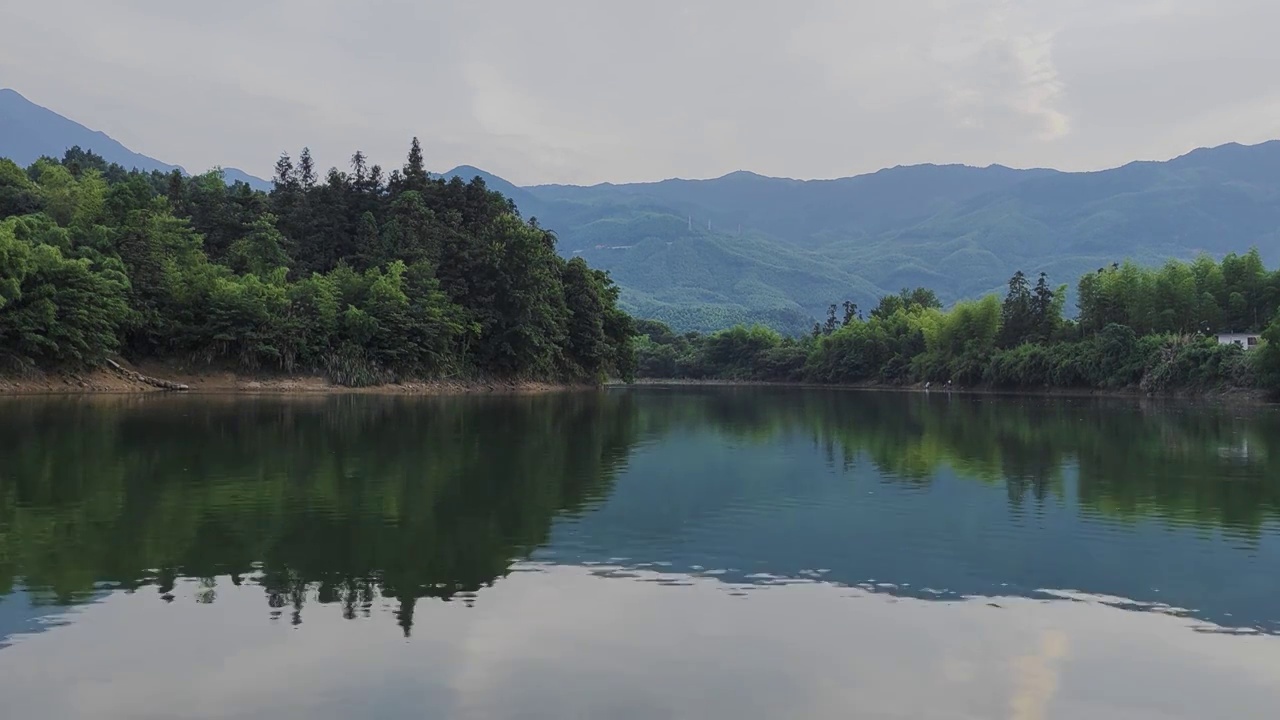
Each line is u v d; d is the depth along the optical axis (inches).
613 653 474.0
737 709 404.8
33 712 393.4
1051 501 938.7
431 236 4244.6
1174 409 2844.5
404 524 783.1
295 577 608.1
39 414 1861.5
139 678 431.2
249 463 1149.7
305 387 3299.7
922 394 4559.5
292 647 475.2
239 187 4879.4
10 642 478.0
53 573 608.4
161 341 3179.1
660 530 775.1
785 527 794.2
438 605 552.1
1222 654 481.4
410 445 1414.9
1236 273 4197.8
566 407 2726.4
